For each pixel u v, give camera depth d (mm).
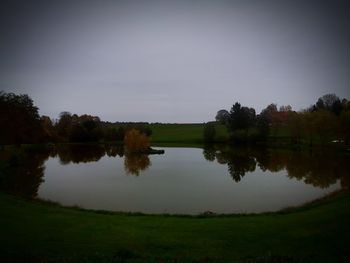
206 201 32344
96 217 20500
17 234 15641
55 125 132625
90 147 110812
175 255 13359
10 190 35281
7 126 71062
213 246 14703
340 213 19875
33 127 82688
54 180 44875
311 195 35094
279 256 12750
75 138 128125
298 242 15094
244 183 42656
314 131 90125
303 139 108000
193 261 12469
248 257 13055
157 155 83875
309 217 20203
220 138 124438
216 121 194000
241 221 19828
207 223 19250
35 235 15656
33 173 50281
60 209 22609
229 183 42781
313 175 48188
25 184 40406
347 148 81500
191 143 123625
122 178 47062
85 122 132625
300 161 64500
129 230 17328
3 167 49875
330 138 93812
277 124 123312
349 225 17031
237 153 85312
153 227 18141
